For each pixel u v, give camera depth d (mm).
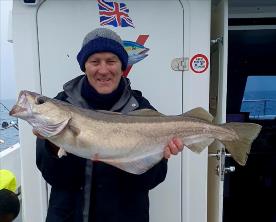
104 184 1025
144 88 1303
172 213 1354
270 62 2316
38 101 900
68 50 1281
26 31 1272
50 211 1071
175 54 1296
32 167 1318
